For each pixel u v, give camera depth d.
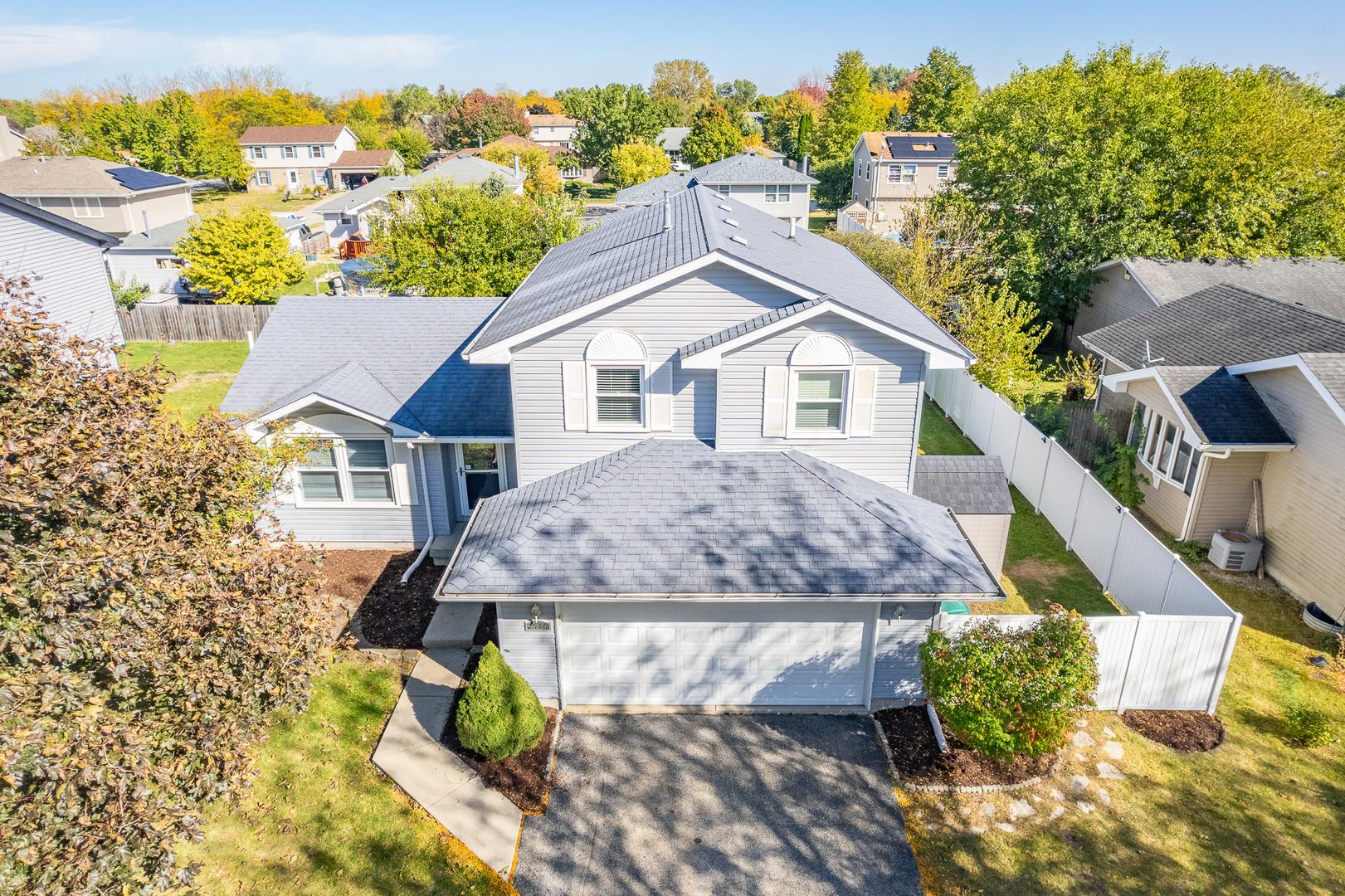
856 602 13.48
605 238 22.66
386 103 173.00
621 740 13.49
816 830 11.75
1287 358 17.66
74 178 52.53
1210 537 19.42
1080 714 13.17
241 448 10.85
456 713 13.70
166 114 94.94
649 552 13.48
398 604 16.91
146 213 55.16
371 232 36.31
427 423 18.62
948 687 12.41
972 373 27.00
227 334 38.19
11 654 7.42
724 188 62.69
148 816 7.57
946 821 11.93
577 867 11.10
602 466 15.44
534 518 14.24
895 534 13.95
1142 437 21.84
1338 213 35.59
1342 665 14.48
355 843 11.27
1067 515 20.06
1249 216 34.19
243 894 10.44
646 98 100.44
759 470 15.24
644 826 11.77
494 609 16.69
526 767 12.75
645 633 13.77
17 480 7.41
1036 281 34.44
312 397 17.53
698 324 15.03
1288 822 11.95
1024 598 17.67
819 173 86.88
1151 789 12.54
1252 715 14.14
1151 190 33.25
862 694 14.38
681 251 15.38
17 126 111.50
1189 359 22.33
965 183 39.56
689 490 14.72
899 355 15.00
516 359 15.23
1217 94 35.41
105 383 9.48
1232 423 18.33
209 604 9.19
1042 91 36.16
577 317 14.74
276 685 9.70
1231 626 13.44
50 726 7.16
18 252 23.78
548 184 76.12
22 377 8.81
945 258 33.19
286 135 96.50
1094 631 13.57
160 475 9.58
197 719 8.80
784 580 13.01
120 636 7.97
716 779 12.67
